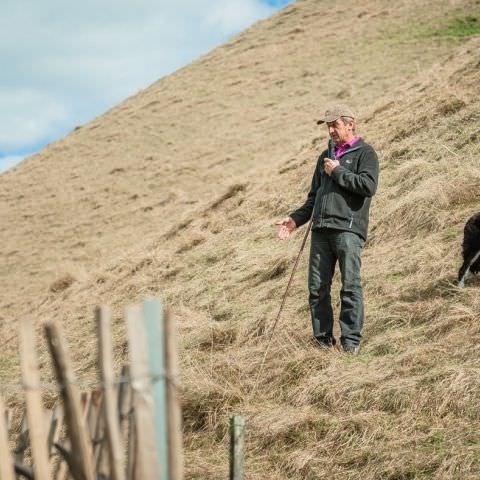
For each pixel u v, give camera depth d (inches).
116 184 2979.8
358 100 2886.3
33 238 2689.5
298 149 1723.7
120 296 1166.3
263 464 531.8
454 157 1058.7
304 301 823.7
